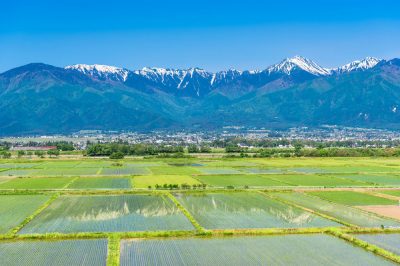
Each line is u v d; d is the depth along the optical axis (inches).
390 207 4557.1
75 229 3506.4
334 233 3390.7
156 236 3299.7
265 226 3646.7
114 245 3014.3
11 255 2837.1
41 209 4239.7
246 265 2696.9
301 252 2960.1
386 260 2829.7
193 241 3196.4
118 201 4773.6
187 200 4869.6
